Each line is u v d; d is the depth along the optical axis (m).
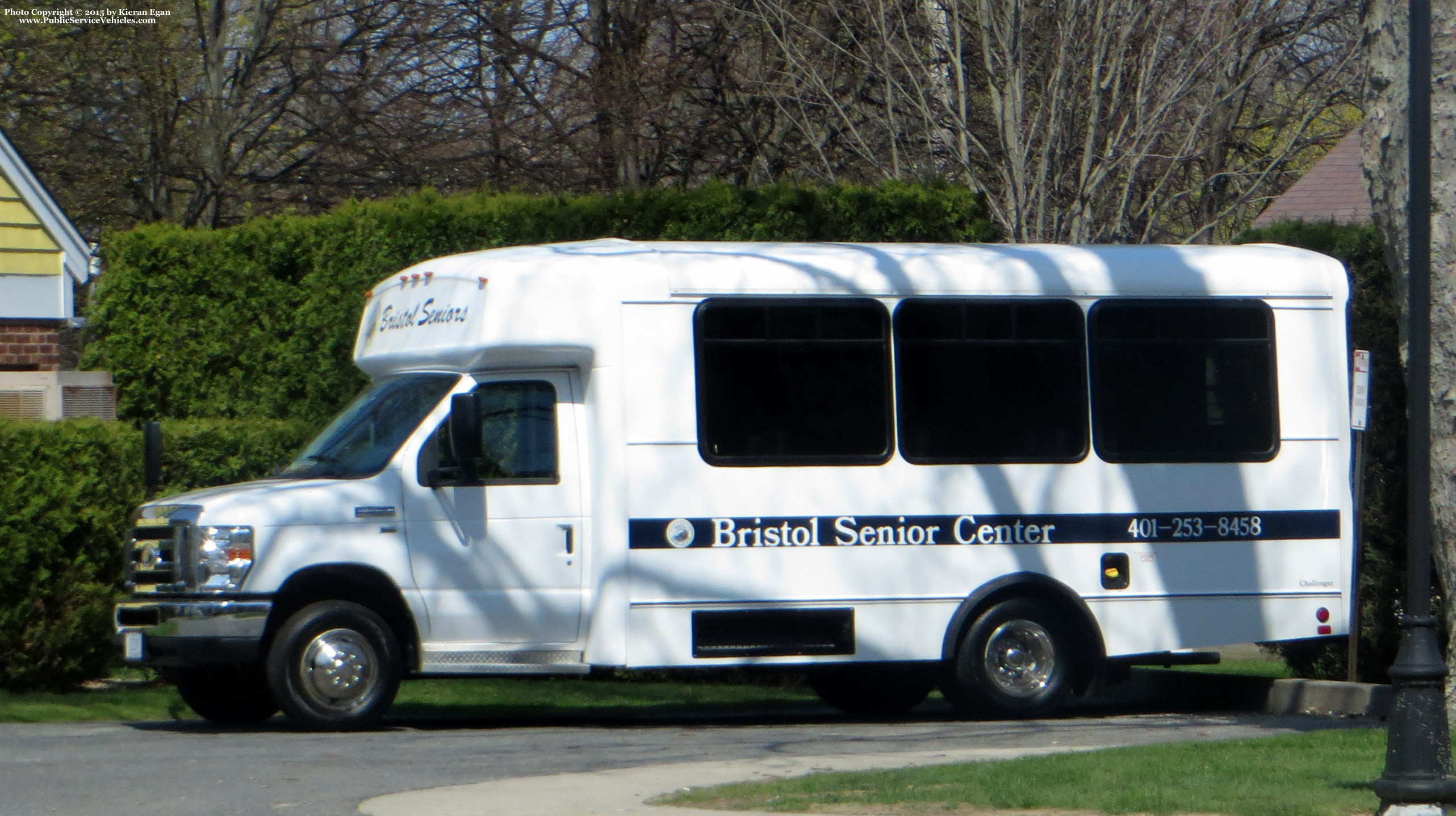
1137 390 22.25
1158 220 40.59
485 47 48.56
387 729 21.34
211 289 30.25
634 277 20.81
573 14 48.75
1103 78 37.28
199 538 19.72
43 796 15.40
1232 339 22.58
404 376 21.67
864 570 21.28
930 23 38.38
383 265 28.38
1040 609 21.95
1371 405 23.38
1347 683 22.98
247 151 51.12
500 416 20.86
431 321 21.67
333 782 16.14
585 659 20.75
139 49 49.91
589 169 47.72
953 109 37.84
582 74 46.69
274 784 16.06
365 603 20.58
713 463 20.86
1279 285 22.77
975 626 21.69
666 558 20.69
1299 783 15.07
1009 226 36.19
